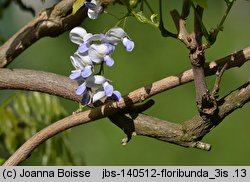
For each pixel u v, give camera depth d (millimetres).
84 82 750
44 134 796
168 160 2053
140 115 802
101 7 761
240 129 2121
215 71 774
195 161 2080
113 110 787
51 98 1069
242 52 774
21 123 1062
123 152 2084
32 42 886
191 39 742
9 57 886
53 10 876
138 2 764
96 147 2096
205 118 773
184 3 744
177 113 2160
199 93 759
